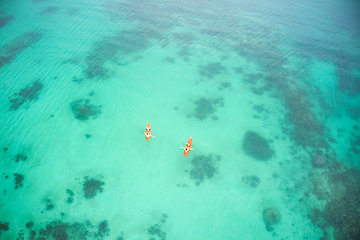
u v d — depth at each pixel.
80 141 25.39
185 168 24.36
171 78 34.28
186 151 22.02
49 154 23.92
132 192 22.02
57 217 19.73
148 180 23.08
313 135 28.25
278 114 30.52
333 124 29.64
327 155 26.38
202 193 22.48
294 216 21.14
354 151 26.98
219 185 23.20
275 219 20.64
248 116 30.16
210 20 46.78
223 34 43.53
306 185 23.48
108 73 33.75
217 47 40.78
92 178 22.55
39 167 22.83
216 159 25.38
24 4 46.19
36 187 21.42
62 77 32.12
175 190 22.55
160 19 45.91
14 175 22.00
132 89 31.84
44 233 18.72
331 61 39.03
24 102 28.28
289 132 28.47
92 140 25.66
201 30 44.16
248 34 43.88
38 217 19.59
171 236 19.58
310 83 35.16
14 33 38.56
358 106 31.97
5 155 23.30
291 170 24.75
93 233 19.14
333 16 50.19
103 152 24.78
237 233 19.91
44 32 39.47
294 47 41.50
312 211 21.55
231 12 49.47
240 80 35.25
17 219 19.34
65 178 22.30
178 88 32.94
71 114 27.75
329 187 23.47
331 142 27.73
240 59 38.75
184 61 37.50
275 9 51.31
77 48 37.09
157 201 21.61
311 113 30.72
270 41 42.53
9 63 33.09
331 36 44.25
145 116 28.77
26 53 35.09
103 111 28.61
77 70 33.47
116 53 37.28
